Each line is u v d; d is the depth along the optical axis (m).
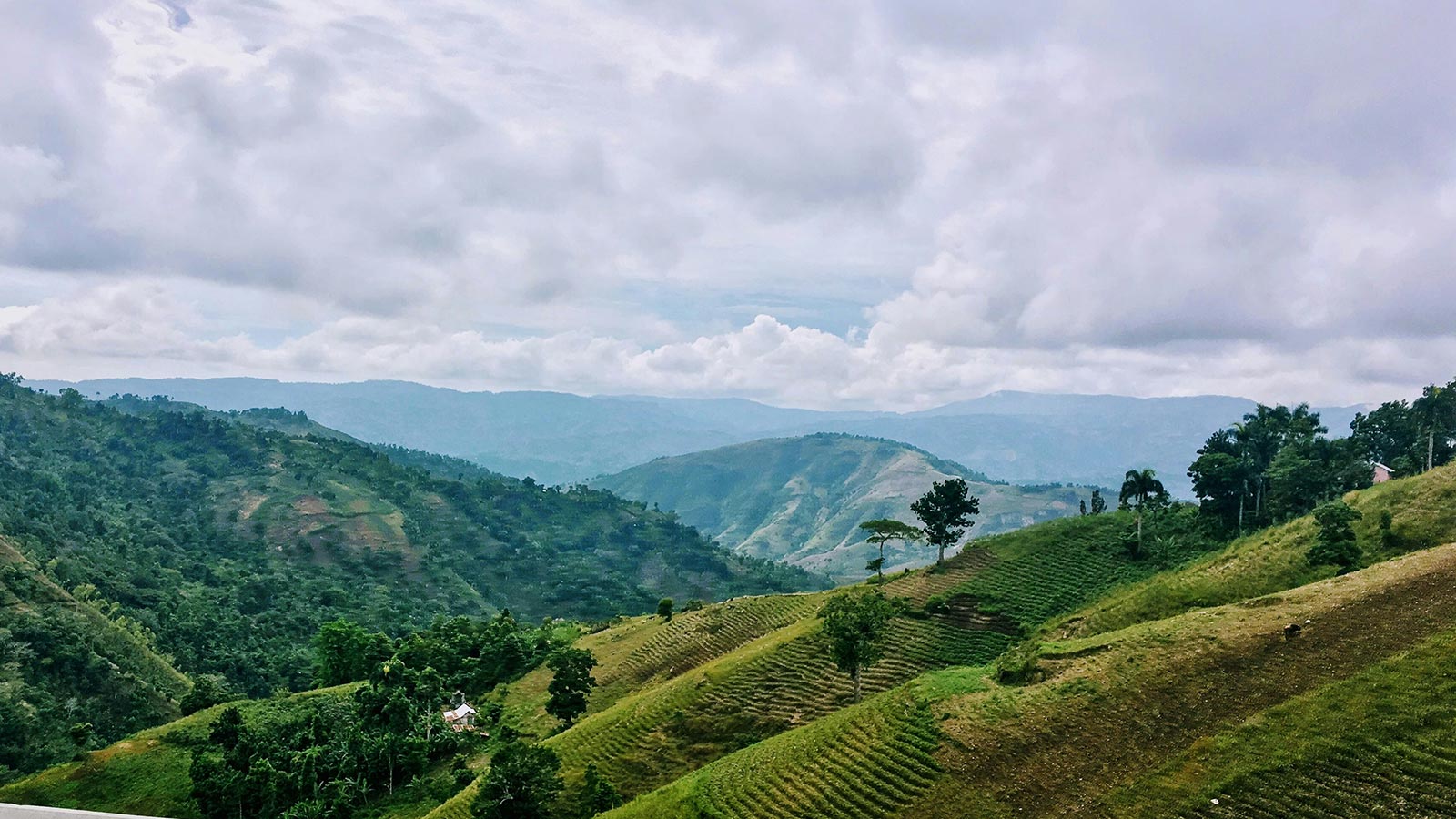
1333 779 41.03
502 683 129.12
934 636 94.06
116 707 145.75
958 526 127.06
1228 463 116.75
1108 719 52.12
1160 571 103.81
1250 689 50.28
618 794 67.88
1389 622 52.56
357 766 93.19
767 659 90.38
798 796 54.81
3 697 131.50
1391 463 132.38
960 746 54.34
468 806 73.81
